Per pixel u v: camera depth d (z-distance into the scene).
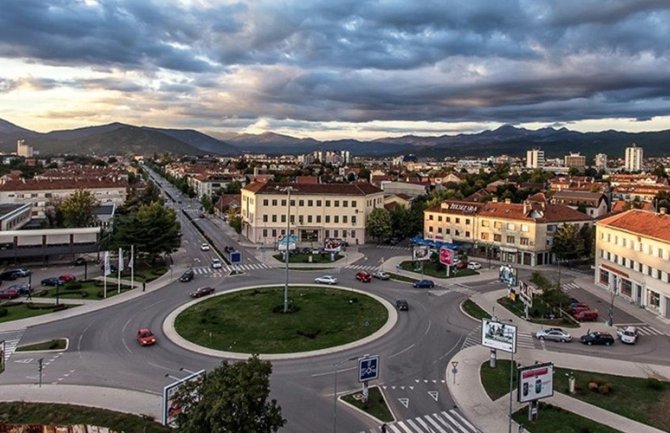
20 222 119.12
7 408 42.09
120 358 53.16
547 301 71.00
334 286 84.69
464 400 44.66
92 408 42.16
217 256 110.31
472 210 117.44
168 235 98.94
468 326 64.69
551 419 41.34
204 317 66.56
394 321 66.00
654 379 47.88
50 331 61.31
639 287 76.25
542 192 172.88
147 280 87.69
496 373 50.25
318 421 40.59
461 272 96.56
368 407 42.94
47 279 84.56
